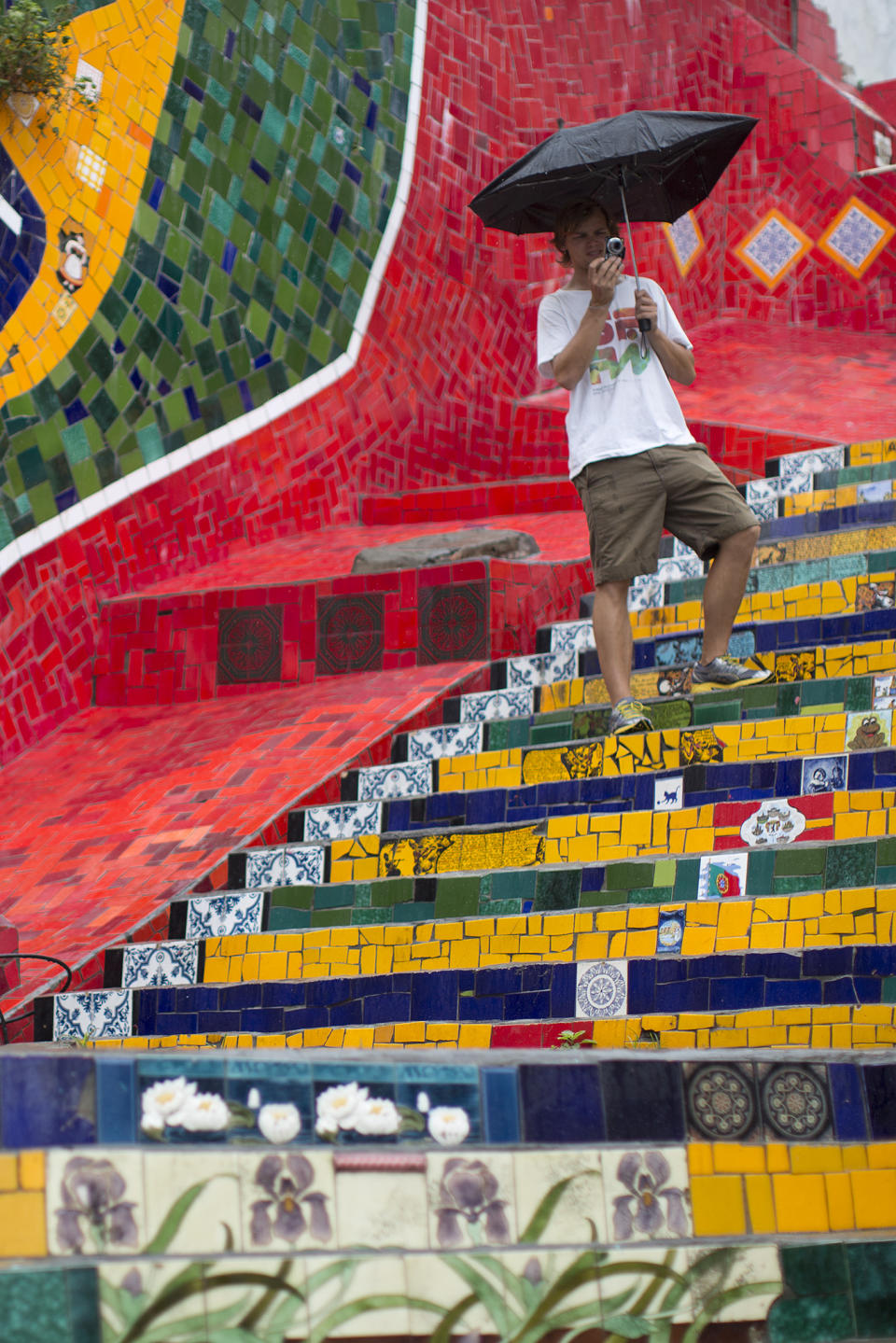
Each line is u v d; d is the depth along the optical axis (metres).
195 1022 8.74
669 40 24.06
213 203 16.06
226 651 14.19
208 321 15.99
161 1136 3.79
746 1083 4.72
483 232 20.27
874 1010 6.30
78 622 14.29
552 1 22.22
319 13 17.80
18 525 13.84
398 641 13.78
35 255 14.20
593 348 9.89
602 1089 4.46
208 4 16.06
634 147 10.20
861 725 8.74
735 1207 4.52
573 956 7.61
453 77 19.98
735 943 7.07
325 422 17.42
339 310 17.77
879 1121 4.85
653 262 23.81
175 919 9.68
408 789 10.80
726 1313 4.34
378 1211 3.96
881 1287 4.55
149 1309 3.54
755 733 9.05
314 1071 4.05
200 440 15.80
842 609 11.73
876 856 7.13
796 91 25.11
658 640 11.79
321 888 9.24
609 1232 4.29
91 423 14.64
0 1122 3.60
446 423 19.14
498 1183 4.17
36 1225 3.54
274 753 12.16
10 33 13.65
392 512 17.86
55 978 9.24
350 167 18.02
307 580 14.13
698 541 10.04
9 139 13.98
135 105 15.17
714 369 22.28
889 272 24.47
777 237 25.12
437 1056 4.31
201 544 15.73
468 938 8.08
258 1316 3.68
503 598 13.56
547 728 10.95
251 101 16.61
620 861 7.96
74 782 12.73
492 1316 3.99
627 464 9.88
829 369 21.86
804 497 14.66
